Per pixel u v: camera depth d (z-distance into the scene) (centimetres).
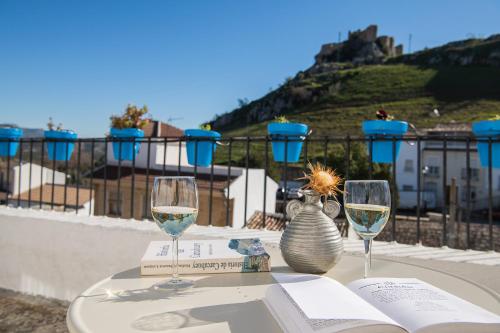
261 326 71
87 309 79
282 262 126
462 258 170
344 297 74
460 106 4141
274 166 2356
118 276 105
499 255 177
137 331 68
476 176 2383
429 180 2436
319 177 108
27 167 1316
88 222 247
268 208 1583
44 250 262
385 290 81
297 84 6369
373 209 97
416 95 4788
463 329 63
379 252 179
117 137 259
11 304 256
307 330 61
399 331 61
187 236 217
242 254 112
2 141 301
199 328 69
